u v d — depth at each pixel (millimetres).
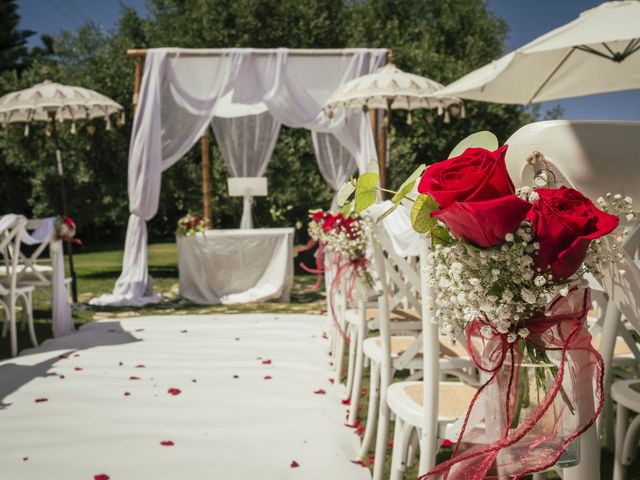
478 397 994
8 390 3336
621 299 950
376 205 1955
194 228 6941
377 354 2221
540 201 812
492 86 5148
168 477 2191
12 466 2281
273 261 6973
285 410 2975
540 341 902
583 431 916
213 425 2752
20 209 15141
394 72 6211
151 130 6906
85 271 10617
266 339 4840
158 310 6363
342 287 3494
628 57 4828
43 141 10984
